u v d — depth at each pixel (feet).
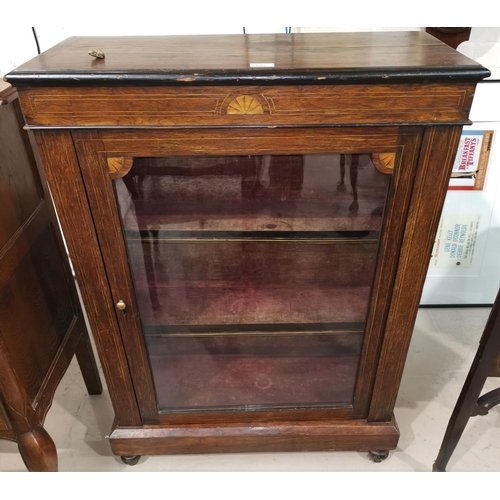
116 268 2.87
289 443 3.65
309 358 3.62
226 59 2.48
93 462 3.81
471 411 3.30
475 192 4.65
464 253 4.99
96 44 2.88
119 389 3.42
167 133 2.43
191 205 2.81
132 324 3.12
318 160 2.61
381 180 2.63
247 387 3.66
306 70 2.24
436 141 2.45
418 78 2.24
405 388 4.38
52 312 3.60
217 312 3.29
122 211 2.71
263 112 2.36
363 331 3.27
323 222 2.89
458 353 4.75
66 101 2.31
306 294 3.24
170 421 3.62
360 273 3.09
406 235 2.75
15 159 3.06
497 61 4.07
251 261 3.12
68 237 2.73
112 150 2.47
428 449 3.86
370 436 3.59
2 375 2.86
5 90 2.86
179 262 3.09
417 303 3.01
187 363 3.66
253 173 2.67
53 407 4.29
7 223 2.96
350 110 2.36
